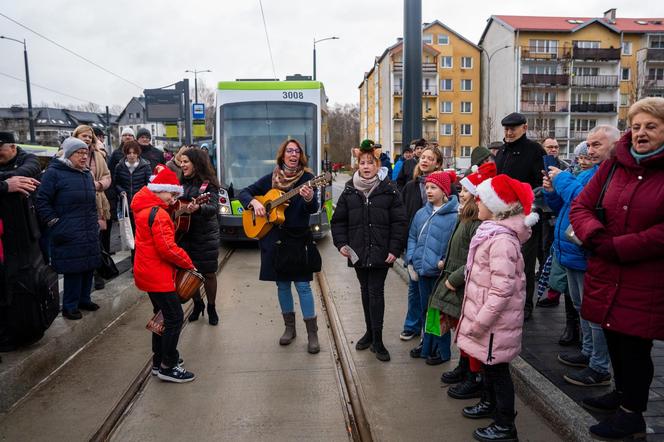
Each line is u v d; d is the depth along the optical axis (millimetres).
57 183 4910
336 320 5859
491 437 3316
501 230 3264
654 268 2871
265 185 5227
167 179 4172
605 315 3039
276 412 3807
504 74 52094
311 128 10711
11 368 3934
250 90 10773
